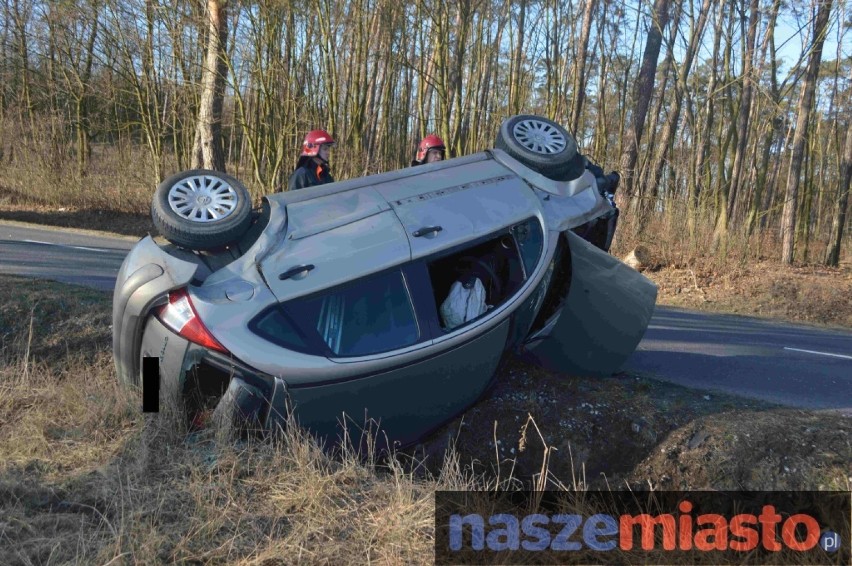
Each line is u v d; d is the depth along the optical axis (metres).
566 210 5.10
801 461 4.31
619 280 5.30
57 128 23.25
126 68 18.70
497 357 4.74
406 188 4.88
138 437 4.17
